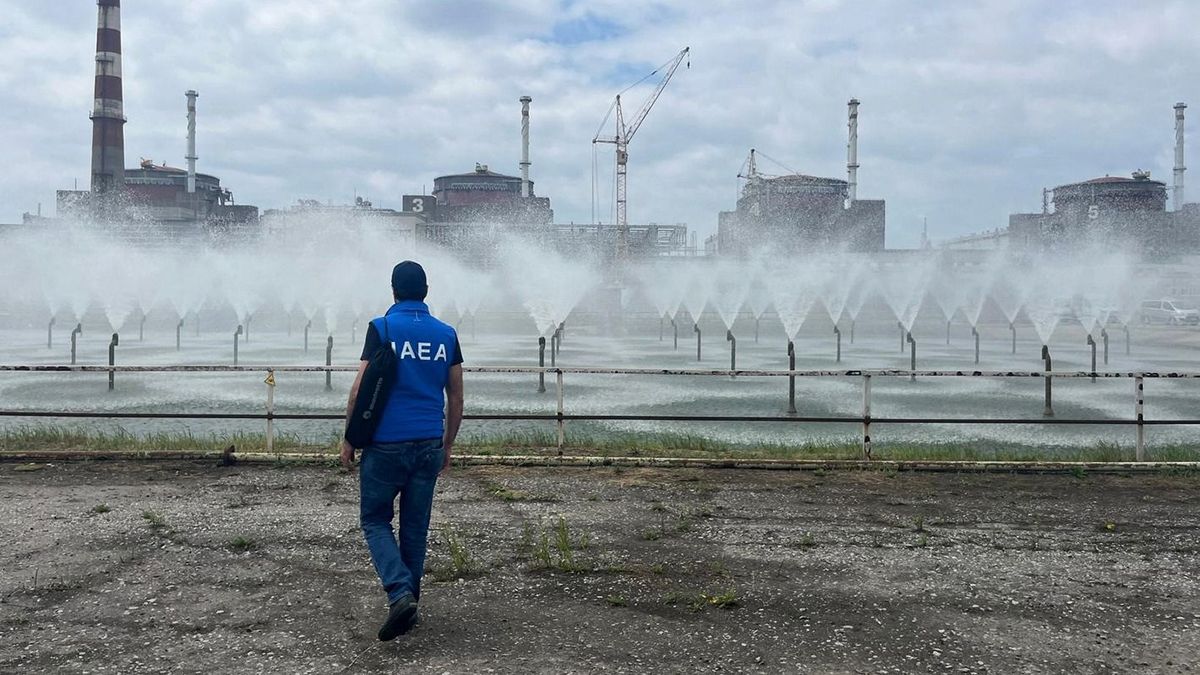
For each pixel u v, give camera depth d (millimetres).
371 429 4984
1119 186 110875
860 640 4840
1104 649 4742
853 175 122500
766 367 27875
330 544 6598
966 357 33375
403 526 5121
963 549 6625
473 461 9719
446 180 129250
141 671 4383
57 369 10039
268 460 9656
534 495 8336
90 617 5109
